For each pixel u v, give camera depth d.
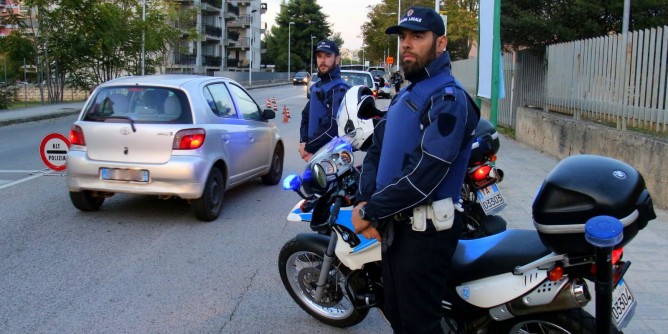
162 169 6.31
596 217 2.29
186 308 4.36
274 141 8.70
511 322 2.97
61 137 8.91
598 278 2.38
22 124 17.88
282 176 9.51
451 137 2.51
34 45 25.09
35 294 4.57
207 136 6.55
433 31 2.63
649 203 2.59
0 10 24.98
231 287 4.79
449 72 2.70
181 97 6.60
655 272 4.90
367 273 3.50
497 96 7.45
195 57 64.12
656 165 7.12
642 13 13.18
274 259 5.48
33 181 8.83
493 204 5.09
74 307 4.34
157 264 5.29
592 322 2.74
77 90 28.95
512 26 13.16
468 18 31.45
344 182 3.48
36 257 5.42
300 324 4.13
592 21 13.09
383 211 2.63
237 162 7.38
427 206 2.70
